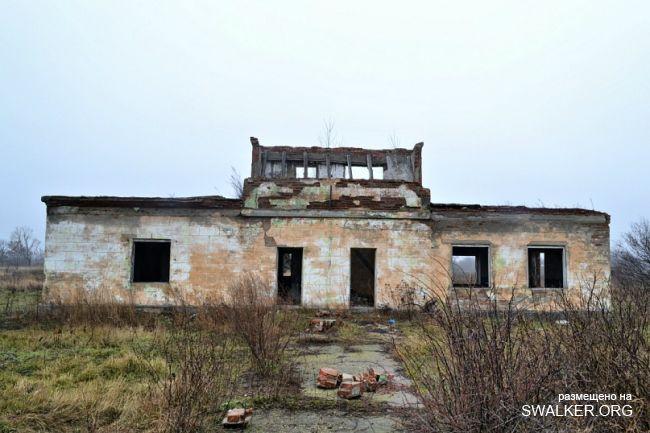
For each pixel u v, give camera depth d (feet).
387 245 50.90
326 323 40.27
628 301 16.08
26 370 25.16
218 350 26.43
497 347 13.58
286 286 62.95
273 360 25.45
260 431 17.44
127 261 49.06
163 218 49.88
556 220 52.31
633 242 67.97
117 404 19.29
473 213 51.93
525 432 12.61
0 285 82.07
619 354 13.91
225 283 49.32
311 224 50.67
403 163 64.59
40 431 16.92
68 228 49.26
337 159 64.49
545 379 13.19
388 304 49.85
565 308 15.85
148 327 38.58
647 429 12.79
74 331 35.94
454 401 13.38
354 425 18.12
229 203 50.24
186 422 16.78
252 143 63.77
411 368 23.24
